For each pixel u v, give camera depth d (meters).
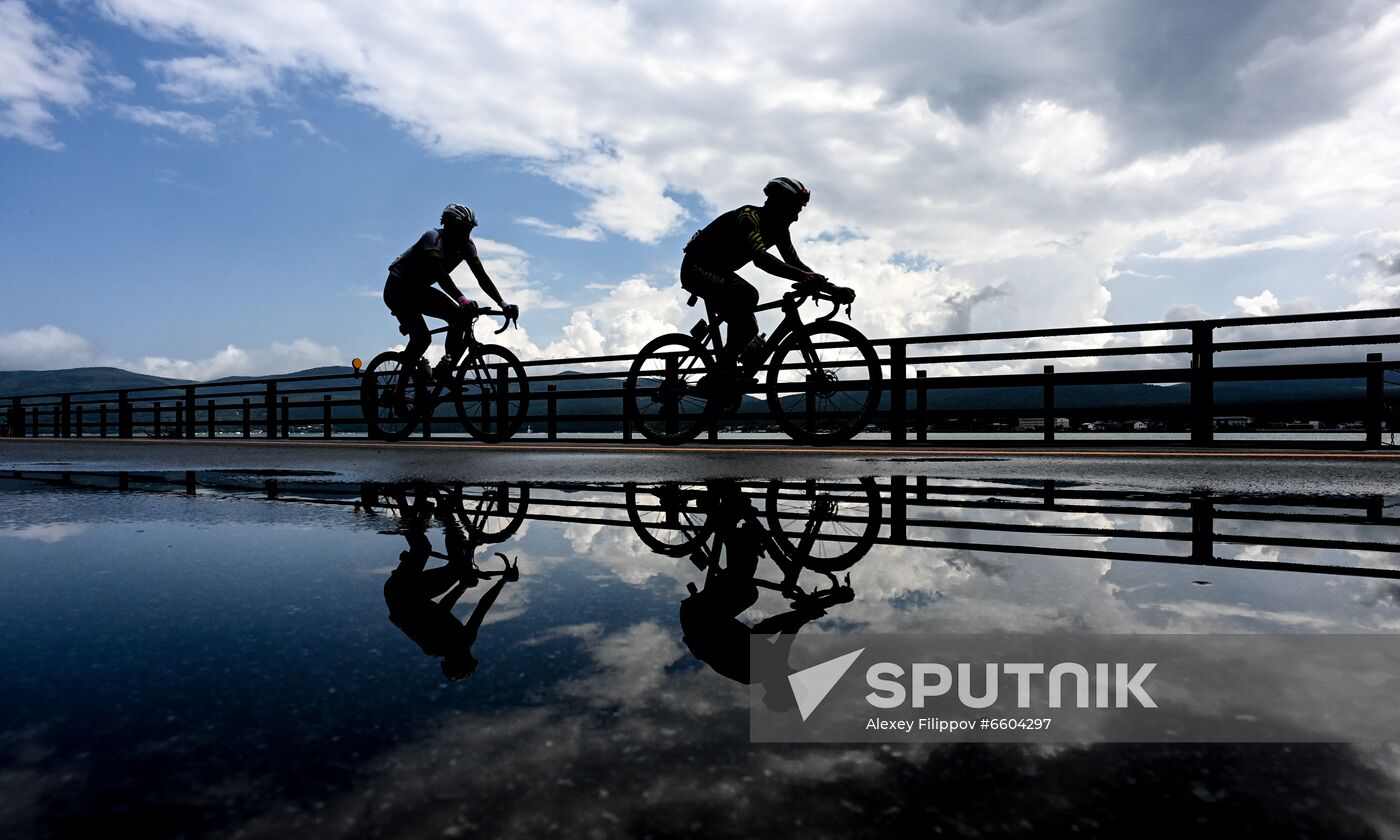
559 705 0.76
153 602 1.18
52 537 1.82
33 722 0.72
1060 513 2.23
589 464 4.36
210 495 2.81
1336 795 0.57
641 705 0.76
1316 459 4.42
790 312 5.74
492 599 1.20
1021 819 0.55
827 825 0.54
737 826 0.54
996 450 5.45
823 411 6.19
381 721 0.72
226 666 0.88
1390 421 5.32
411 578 1.36
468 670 0.86
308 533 1.90
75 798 0.58
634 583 1.32
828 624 1.04
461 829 0.54
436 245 6.72
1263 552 1.59
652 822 0.54
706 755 0.65
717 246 5.48
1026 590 1.24
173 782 0.60
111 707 0.76
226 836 0.53
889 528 1.96
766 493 2.83
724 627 1.03
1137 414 6.11
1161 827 0.53
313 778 0.61
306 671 0.86
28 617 1.10
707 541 1.77
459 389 7.50
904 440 6.86
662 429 6.91
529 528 1.98
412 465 4.49
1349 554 1.56
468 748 0.66
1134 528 1.93
